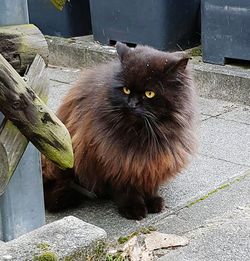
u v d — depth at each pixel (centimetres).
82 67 157
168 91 79
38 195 71
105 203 91
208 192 94
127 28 151
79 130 84
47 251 64
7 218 69
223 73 135
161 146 82
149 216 86
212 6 137
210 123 124
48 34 169
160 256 77
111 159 82
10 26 62
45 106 53
